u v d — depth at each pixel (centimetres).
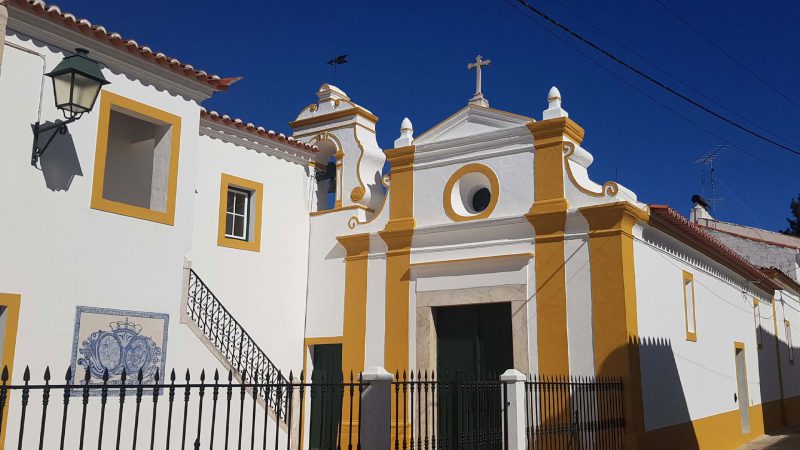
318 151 1620
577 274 1241
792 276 2514
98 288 952
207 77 1102
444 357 1380
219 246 1368
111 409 943
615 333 1180
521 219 1313
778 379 2300
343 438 1427
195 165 1103
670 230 1373
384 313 1446
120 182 1214
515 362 1276
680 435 1326
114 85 1000
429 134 1474
